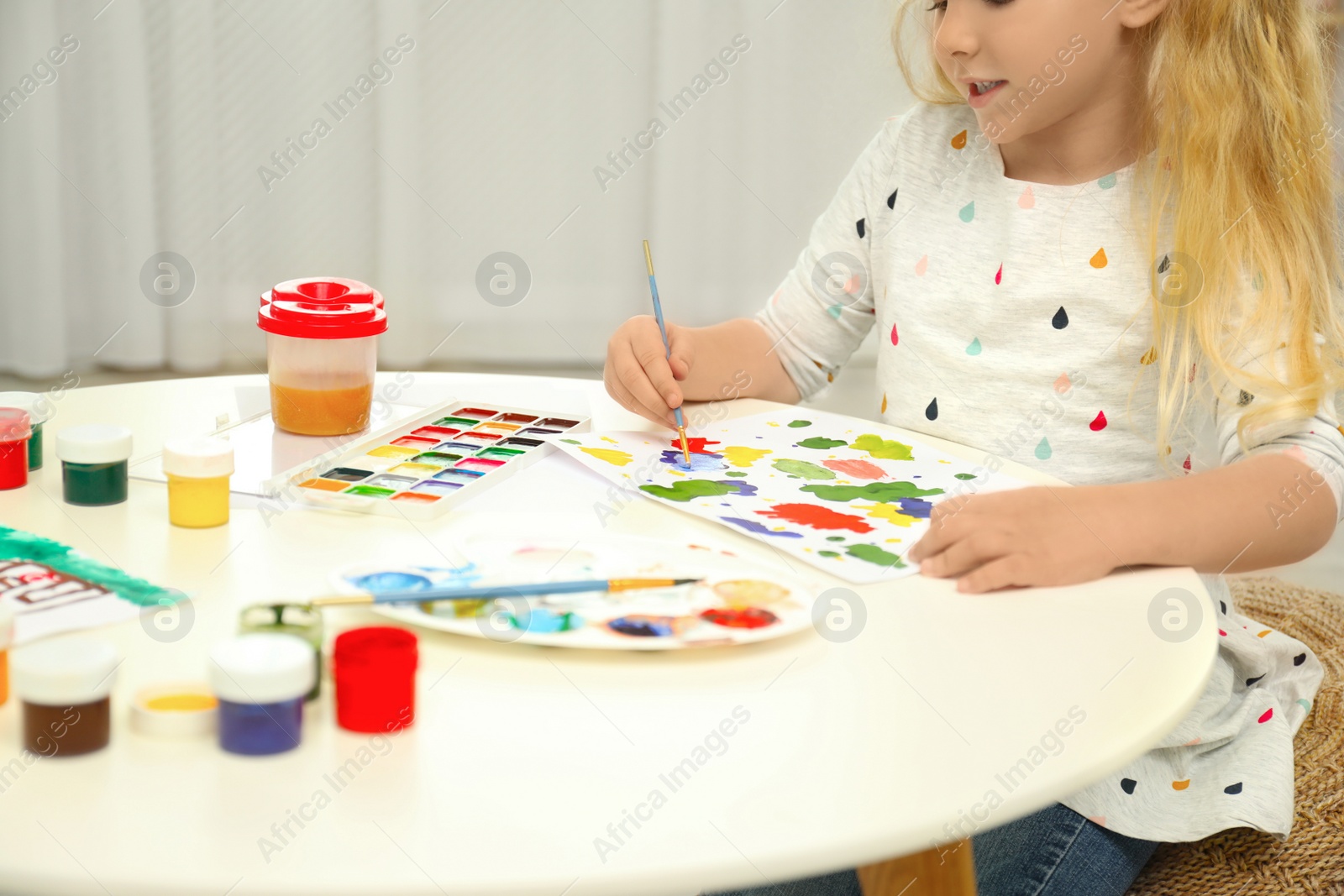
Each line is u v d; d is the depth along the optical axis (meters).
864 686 0.56
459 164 2.84
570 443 0.91
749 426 0.99
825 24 2.84
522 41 2.79
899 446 0.95
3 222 2.61
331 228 2.82
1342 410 0.97
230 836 0.42
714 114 2.87
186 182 2.69
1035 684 0.57
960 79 0.99
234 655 0.49
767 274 2.99
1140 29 1.00
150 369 2.79
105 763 0.47
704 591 0.64
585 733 0.51
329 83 2.72
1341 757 0.88
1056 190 1.05
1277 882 0.79
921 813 0.46
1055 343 1.05
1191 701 0.56
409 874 0.41
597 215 2.92
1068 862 0.79
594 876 0.42
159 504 0.76
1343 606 1.12
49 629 0.57
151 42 2.62
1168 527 0.72
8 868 0.40
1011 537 0.69
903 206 1.15
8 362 2.69
